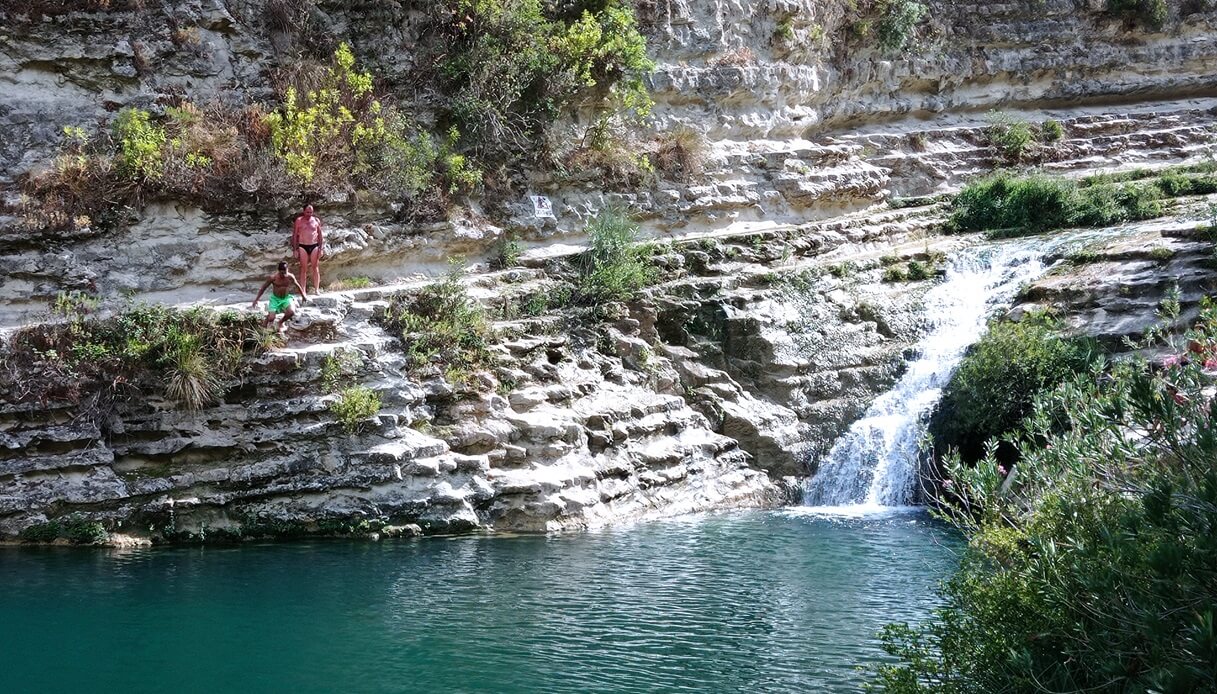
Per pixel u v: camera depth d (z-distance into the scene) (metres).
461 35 25.30
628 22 26.64
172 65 22.36
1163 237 24.58
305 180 21.92
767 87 29.92
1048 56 35.94
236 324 18.97
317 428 18.53
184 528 17.83
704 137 28.58
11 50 20.81
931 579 15.92
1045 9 36.09
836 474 23.11
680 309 24.16
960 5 35.19
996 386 22.23
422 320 20.84
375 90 24.45
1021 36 35.72
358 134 22.94
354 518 18.42
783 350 23.80
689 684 11.69
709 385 23.42
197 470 18.19
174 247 20.78
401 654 12.49
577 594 14.97
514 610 14.21
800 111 30.98
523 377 21.19
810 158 30.20
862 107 33.06
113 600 14.41
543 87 25.81
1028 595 8.51
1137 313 22.53
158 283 20.55
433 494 18.84
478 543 18.06
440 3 25.14
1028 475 9.49
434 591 15.05
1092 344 22.03
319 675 11.80
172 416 18.33
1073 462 8.70
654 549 17.77
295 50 23.95
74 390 17.94
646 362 23.05
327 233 22.17
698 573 16.23
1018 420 22.00
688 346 24.00
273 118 22.25
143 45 22.00
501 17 25.19
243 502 18.16
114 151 20.98
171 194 20.86
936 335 25.03
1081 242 26.33
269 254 21.61
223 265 21.22
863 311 25.20
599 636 13.21
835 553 17.53
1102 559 7.91
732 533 19.12
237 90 23.02
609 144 26.89
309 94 22.72
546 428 20.05
